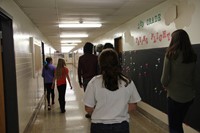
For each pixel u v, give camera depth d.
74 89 9.49
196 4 3.10
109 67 1.75
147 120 4.69
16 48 3.53
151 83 4.62
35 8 4.29
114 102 1.74
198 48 3.04
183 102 2.45
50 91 6.06
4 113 3.10
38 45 6.73
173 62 2.45
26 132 4.08
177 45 2.42
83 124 4.46
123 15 5.45
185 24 3.38
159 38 4.28
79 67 4.12
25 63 4.31
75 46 19.89
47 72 5.99
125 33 6.61
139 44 5.42
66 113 5.38
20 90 3.71
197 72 3.06
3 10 2.81
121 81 1.78
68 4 4.11
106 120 1.72
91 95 1.77
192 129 3.20
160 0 3.98
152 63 4.55
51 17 5.40
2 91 3.04
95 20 6.11
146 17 4.93
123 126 1.75
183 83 2.44
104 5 4.31
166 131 3.92
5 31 3.25
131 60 5.92
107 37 9.15
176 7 3.61
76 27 7.36
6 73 3.24
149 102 4.76
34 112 5.21
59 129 4.19
